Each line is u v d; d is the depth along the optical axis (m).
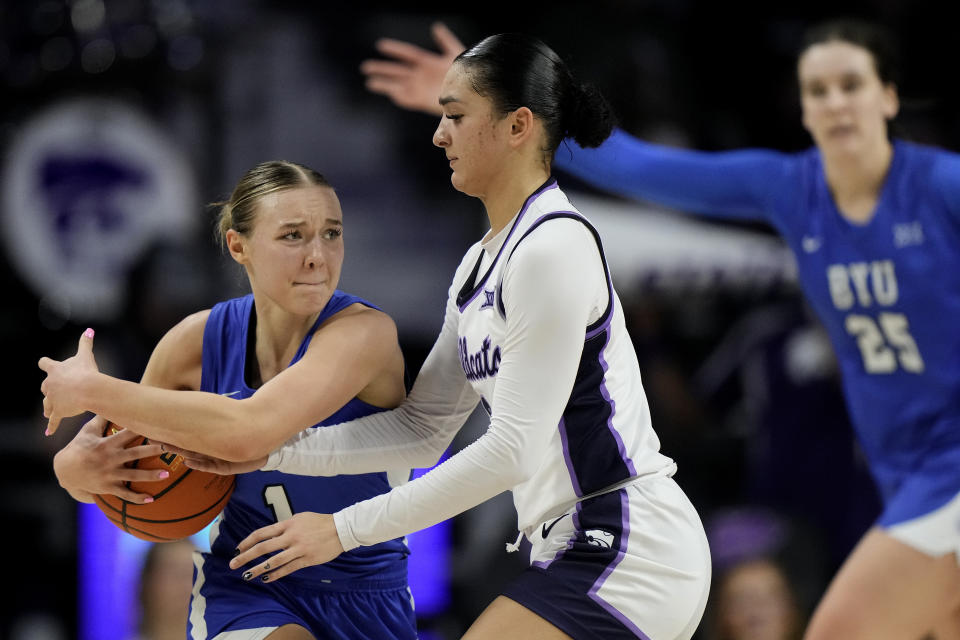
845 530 15.54
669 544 6.53
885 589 9.82
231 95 19.30
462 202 19.27
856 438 15.71
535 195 6.71
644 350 17.22
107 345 16.62
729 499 15.80
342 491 7.40
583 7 20.47
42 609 14.05
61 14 19.00
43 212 18.56
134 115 19.00
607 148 11.46
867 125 10.15
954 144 20.31
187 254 18.02
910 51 20.72
